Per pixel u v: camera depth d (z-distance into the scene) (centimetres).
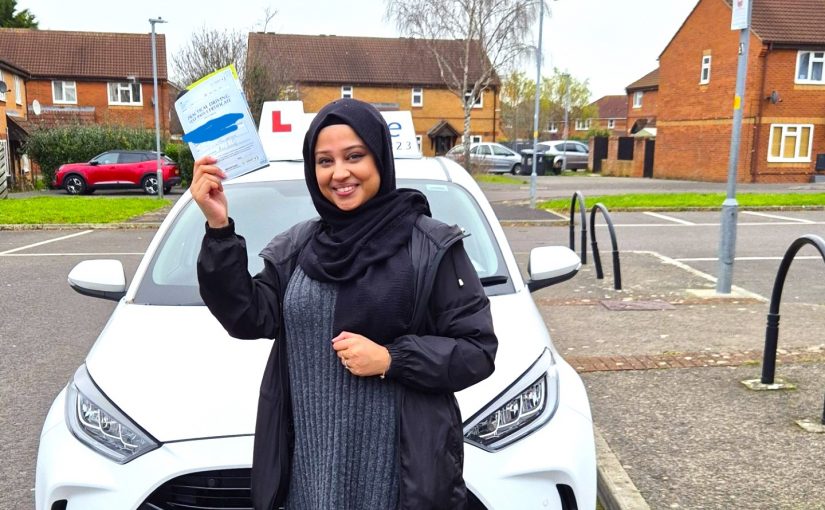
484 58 3266
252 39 3938
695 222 1474
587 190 2384
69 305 765
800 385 469
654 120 4772
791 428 404
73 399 263
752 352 541
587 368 509
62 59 3869
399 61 4478
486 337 176
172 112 3994
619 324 638
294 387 181
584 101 7056
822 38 2727
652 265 960
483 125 4522
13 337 639
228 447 232
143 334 291
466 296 177
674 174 3238
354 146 171
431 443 173
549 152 3831
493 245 363
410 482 171
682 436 396
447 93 4456
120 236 1343
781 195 1917
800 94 2766
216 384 253
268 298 185
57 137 2792
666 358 530
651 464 363
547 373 272
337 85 4325
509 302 320
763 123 2769
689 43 3092
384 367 169
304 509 179
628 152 3628
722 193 2033
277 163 448
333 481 176
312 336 178
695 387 469
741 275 901
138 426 240
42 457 253
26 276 931
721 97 2883
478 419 245
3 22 5475
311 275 178
